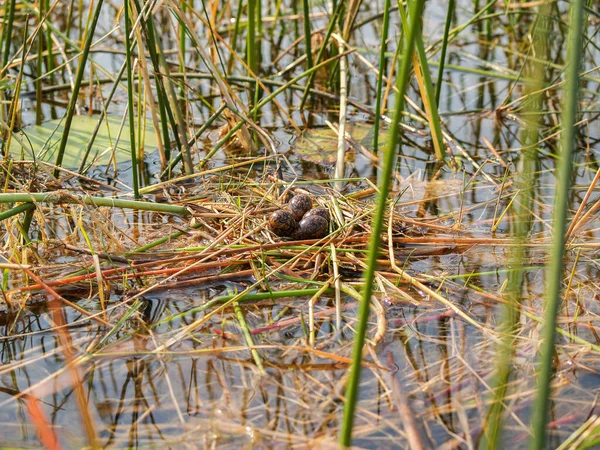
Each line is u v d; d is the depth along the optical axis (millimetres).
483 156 4363
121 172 4066
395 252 3139
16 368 2291
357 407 2133
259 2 5633
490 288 2850
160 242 3016
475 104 5188
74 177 3904
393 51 5957
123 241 3146
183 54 4547
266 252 2971
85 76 5488
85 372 2285
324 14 6348
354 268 2988
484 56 6066
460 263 3074
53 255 2963
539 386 1532
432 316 2635
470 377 2281
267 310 2668
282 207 3379
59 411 2102
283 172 4121
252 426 2051
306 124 4812
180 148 4090
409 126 4781
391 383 2238
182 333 2484
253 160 4020
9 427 2027
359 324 1534
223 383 2240
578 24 1430
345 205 3428
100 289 2598
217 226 3291
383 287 2771
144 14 3639
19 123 4527
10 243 2766
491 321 2604
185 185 3900
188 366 2320
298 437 2010
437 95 4305
